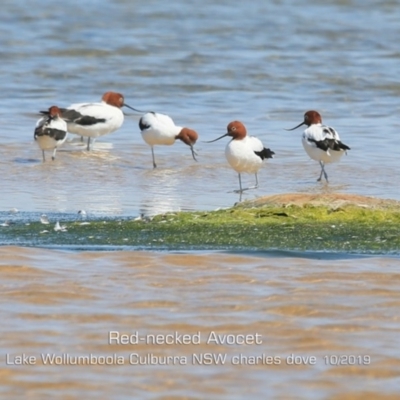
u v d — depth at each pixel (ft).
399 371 28.19
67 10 143.54
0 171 62.95
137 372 28.04
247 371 28.19
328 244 41.65
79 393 26.53
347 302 33.73
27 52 113.91
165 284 35.60
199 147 71.77
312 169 64.80
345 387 27.14
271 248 40.91
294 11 146.41
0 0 149.28
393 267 37.83
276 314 32.60
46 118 66.85
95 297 34.12
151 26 133.18
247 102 89.97
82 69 105.40
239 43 122.01
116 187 59.06
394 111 86.38
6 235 43.60
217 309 33.01
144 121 68.03
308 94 94.02
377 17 142.51
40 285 35.17
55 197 55.42
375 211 46.85
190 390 26.86
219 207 53.47
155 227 44.86
